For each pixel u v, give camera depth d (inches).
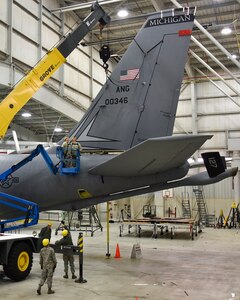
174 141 287.6
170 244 750.5
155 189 425.7
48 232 530.3
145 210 1358.3
